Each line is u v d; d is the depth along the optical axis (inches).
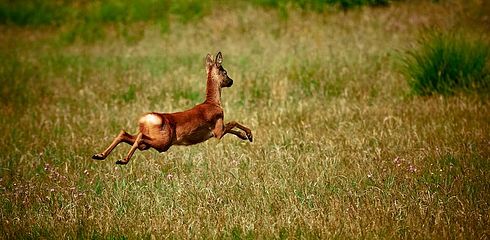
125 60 2464.3
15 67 2412.6
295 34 2613.2
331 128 1519.4
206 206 1079.0
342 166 1251.8
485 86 1734.7
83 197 1145.4
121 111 1749.5
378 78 1925.4
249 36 2652.6
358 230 967.0
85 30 3105.3
